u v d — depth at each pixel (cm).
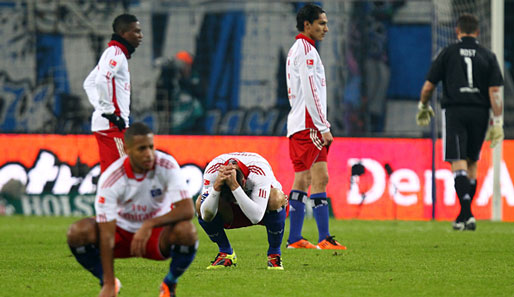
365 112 5944
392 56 6003
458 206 4241
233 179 1788
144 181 1348
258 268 1948
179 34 6212
